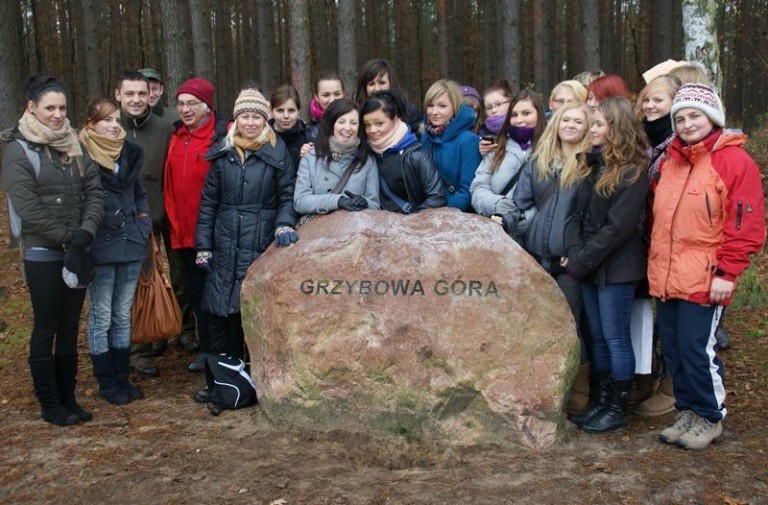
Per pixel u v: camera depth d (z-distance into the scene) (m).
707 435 3.98
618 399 4.27
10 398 5.12
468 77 23.70
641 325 4.39
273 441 4.19
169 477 3.79
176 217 5.22
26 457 4.09
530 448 4.04
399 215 4.41
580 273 4.14
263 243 4.71
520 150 4.61
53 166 4.18
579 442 4.16
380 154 4.62
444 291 4.14
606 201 4.02
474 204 4.65
